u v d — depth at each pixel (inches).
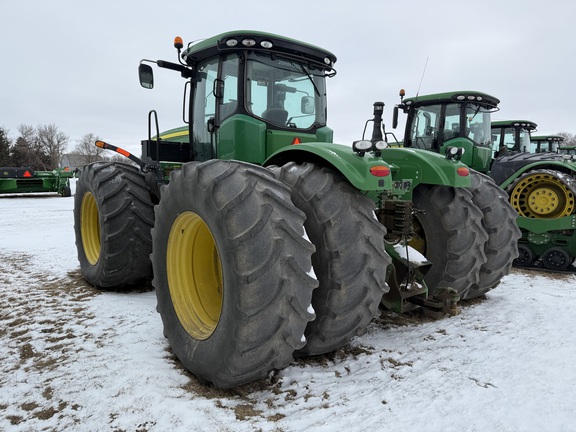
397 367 98.3
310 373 95.1
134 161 158.2
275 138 131.0
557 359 101.7
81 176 175.0
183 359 95.2
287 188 86.1
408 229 116.5
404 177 135.3
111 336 118.1
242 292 77.4
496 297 157.5
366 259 90.4
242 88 128.6
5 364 101.7
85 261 174.7
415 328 123.9
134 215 154.1
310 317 80.8
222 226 81.2
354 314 91.9
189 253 104.6
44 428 75.7
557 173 213.5
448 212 130.0
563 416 77.9
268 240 78.3
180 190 95.4
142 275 162.2
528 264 226.5
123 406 81.6
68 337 117.6
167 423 75.9
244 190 82.0
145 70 156.4
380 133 113.0
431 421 76.2
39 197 672.4
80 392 87.3
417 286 117.0
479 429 74.0
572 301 151.9
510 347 109.1
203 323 97.5
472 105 279.7
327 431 73.4
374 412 79.4
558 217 211.5
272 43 128.5
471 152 277.1
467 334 118.5
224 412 79.4
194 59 146.9
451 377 93.0
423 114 294.4
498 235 141.0
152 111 157.5
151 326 125.8
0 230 341.4
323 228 90.9
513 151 363.6
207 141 148.5
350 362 101.6
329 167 101.3
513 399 83.7
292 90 138.5
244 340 78.2
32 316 134.8
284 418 77.9
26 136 2719.0
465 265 130.5
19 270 201.3
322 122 147.0
